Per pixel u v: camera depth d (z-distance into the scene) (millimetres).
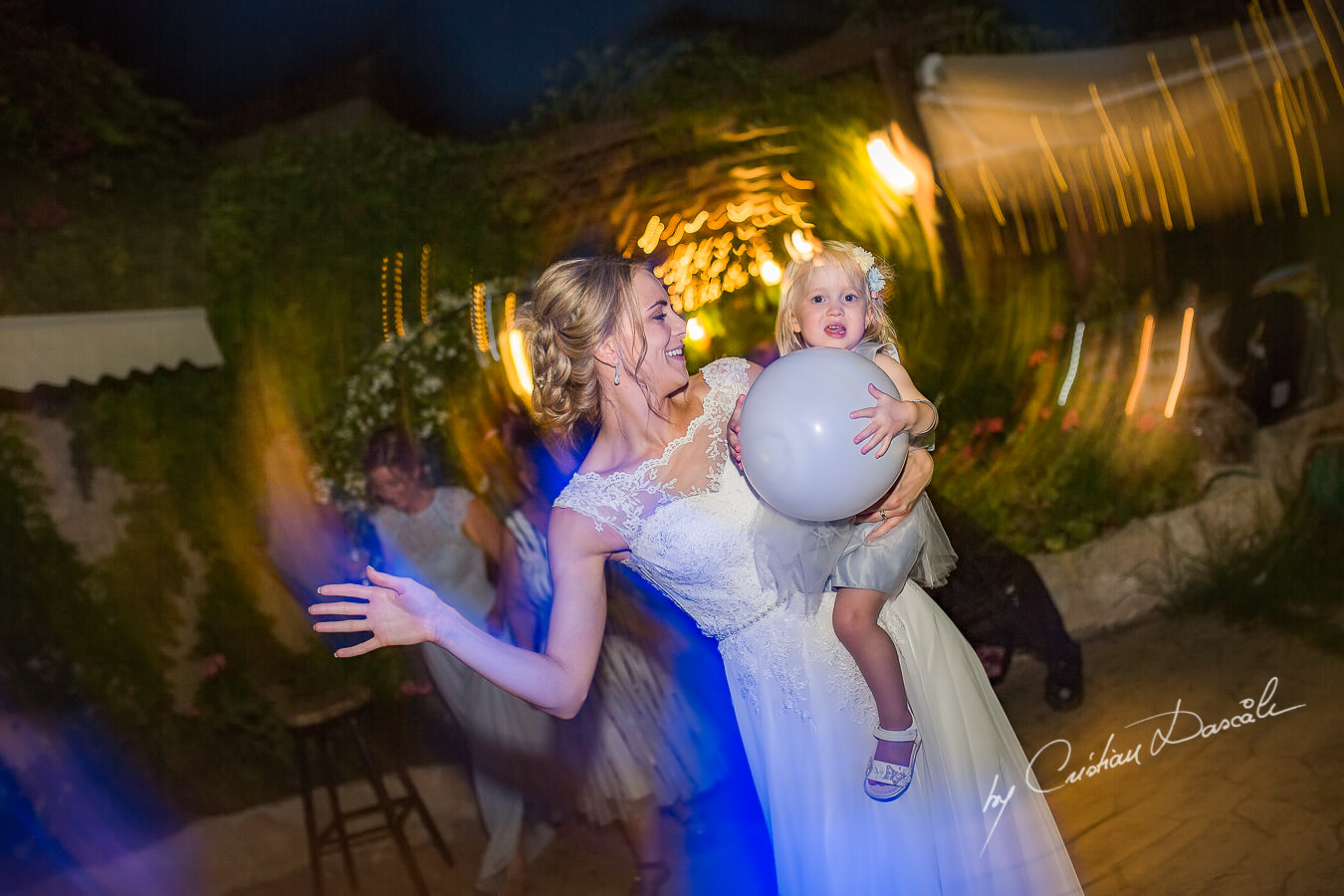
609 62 6398
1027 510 5895
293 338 5941
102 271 5625
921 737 2178
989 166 6883
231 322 5875
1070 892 2250
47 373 4984
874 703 2146
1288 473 5625
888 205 6715
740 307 6547
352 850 4305
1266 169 7090
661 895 3566
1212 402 6242
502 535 3797
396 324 6105
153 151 6008
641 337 2070
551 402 2178
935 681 2258
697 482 2096
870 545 2096
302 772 3934
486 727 3740
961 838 2178
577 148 6332
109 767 4840
